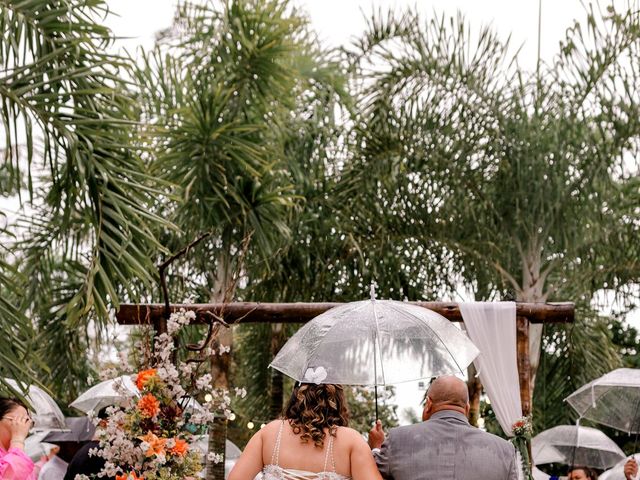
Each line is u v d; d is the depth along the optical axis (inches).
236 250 492.1
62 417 352.5
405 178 509.4
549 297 535.2
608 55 498.0
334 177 525.3
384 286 516.7
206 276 522.6
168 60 482.0
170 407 211.5
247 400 610.9
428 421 176.6
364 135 509.0
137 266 280.7
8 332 269.9
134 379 216.5
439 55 515.2
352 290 518.6
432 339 213.0
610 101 497.4
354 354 207.2
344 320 214.2
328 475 165.8
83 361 536.1
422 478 169.9
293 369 206.7
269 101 463.2
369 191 512.7
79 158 279.4
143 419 208.1
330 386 172.1
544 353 557.9
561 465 572.1
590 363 548.1
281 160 498.6
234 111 451.5
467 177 505.0
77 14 288.2
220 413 434.6
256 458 169.0
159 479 201.9
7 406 193.2
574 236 500.4
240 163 441.4
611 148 496.1
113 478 216.1
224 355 474.6
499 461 171.2
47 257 488.4
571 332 537.3
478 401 505.7
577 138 500.1
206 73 458.9
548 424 558.6
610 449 405.1
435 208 508.4
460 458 170.4
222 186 446.3
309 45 536.7
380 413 624.1
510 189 503.2
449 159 505.0
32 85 278.2
